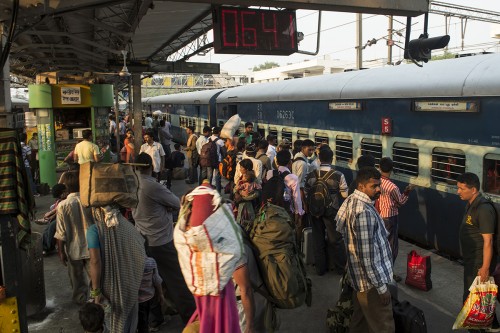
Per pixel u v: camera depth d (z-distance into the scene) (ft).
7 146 11.17
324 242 20.47
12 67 54.75
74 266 17.17
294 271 10.87
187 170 45.16
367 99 27.37
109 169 12.50
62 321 16.49
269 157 28.63
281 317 16.66
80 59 52.54
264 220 11.04
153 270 14.34
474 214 13.79
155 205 14.90
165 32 44.70
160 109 104.22
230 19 22.03
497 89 18.84
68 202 16.49
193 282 7.65
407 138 24.38
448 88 21.18
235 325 7.86
